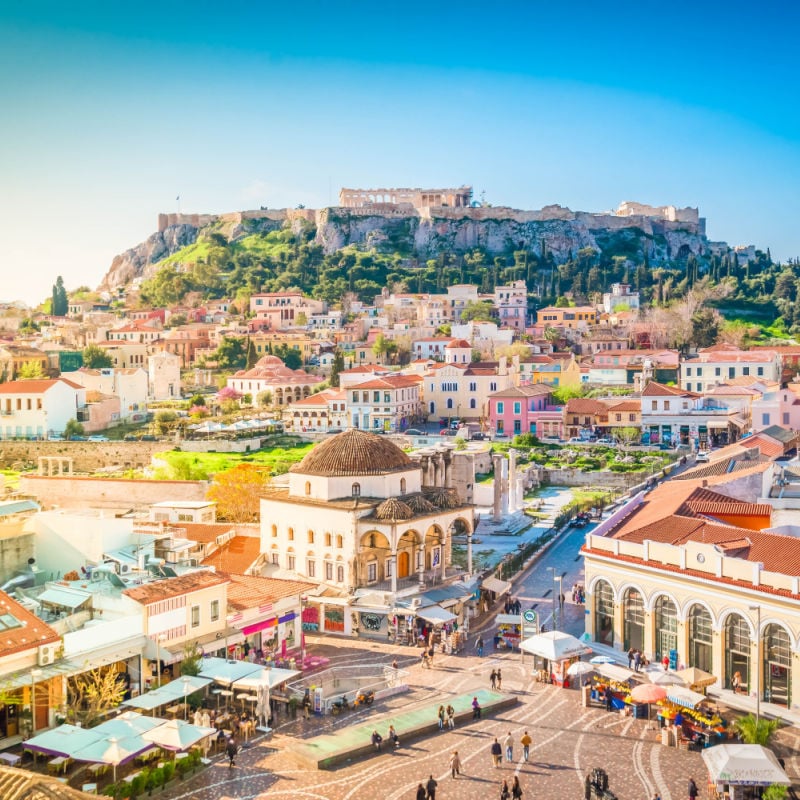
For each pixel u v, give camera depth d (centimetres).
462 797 5994
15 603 7225
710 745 6706
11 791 4578
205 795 6012
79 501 15200
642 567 8200
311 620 9856
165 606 7762
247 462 19000
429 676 8325
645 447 19938
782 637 7225
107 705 6962
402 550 10325
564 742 6856
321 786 6150
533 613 8956
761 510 9231
